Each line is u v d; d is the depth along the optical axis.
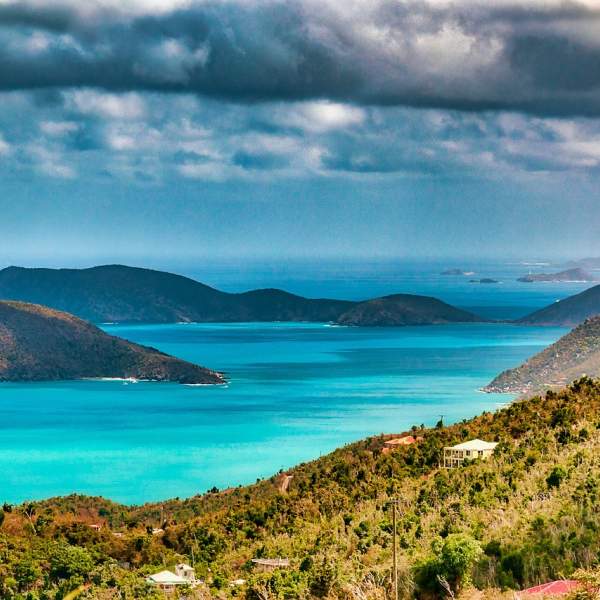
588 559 146.75
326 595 156.50
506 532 173.25
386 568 155.38
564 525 164.88
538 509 188.75
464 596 139.25
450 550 142.38
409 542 192.75
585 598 109.44
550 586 130.75
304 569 184.00
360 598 144.38
